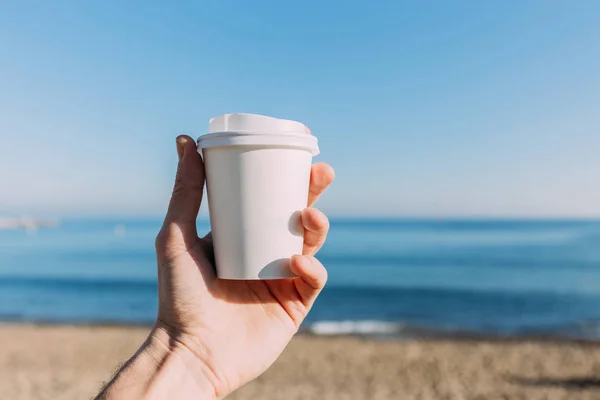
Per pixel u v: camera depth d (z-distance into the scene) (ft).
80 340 7.02
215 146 1.07
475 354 6.18
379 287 13.99
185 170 1.13
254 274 1.09
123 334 7.59
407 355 6.08
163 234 1.15
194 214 1.16
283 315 1.21
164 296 1.14
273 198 1.08
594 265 18.54
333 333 7.91
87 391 4.49
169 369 1.08
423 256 22.20
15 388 4.57
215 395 1.10
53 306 11.53
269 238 1.08
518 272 17.04
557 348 6.59
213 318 1.14
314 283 1.12
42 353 6.12
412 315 10.04
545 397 4.43
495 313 10.20
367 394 4.47
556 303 11.39
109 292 13.65
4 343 6.79
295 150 1.09
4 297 12.89
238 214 1.08
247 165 1.06
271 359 1.17
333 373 5.19
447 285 14.35
